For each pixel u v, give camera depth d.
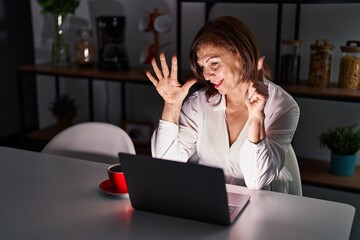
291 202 1.40
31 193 1.48
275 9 2.80
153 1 3.10
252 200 1.42
